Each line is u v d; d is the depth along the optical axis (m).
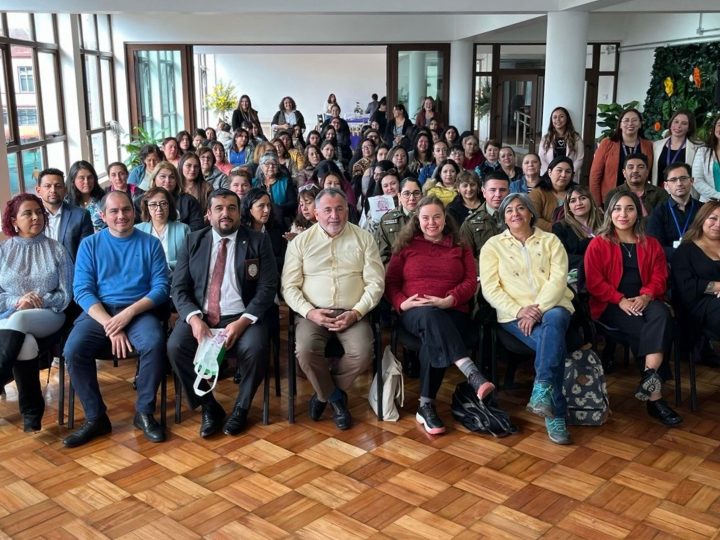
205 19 10.97
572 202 3.94
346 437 3.11
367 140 7.33
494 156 6.44
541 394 2.99
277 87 20.05
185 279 3.27
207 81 19.62
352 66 20.05
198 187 4.91
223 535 2.38
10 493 2.64
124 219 3.27
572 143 6.09
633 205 3.38
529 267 3.28
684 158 4.84
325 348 3.18
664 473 2.76
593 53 12.07
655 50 10.73
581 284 3.57
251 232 3.33
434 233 3.42
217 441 3.08
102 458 2.92
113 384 3.74
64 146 8.54
